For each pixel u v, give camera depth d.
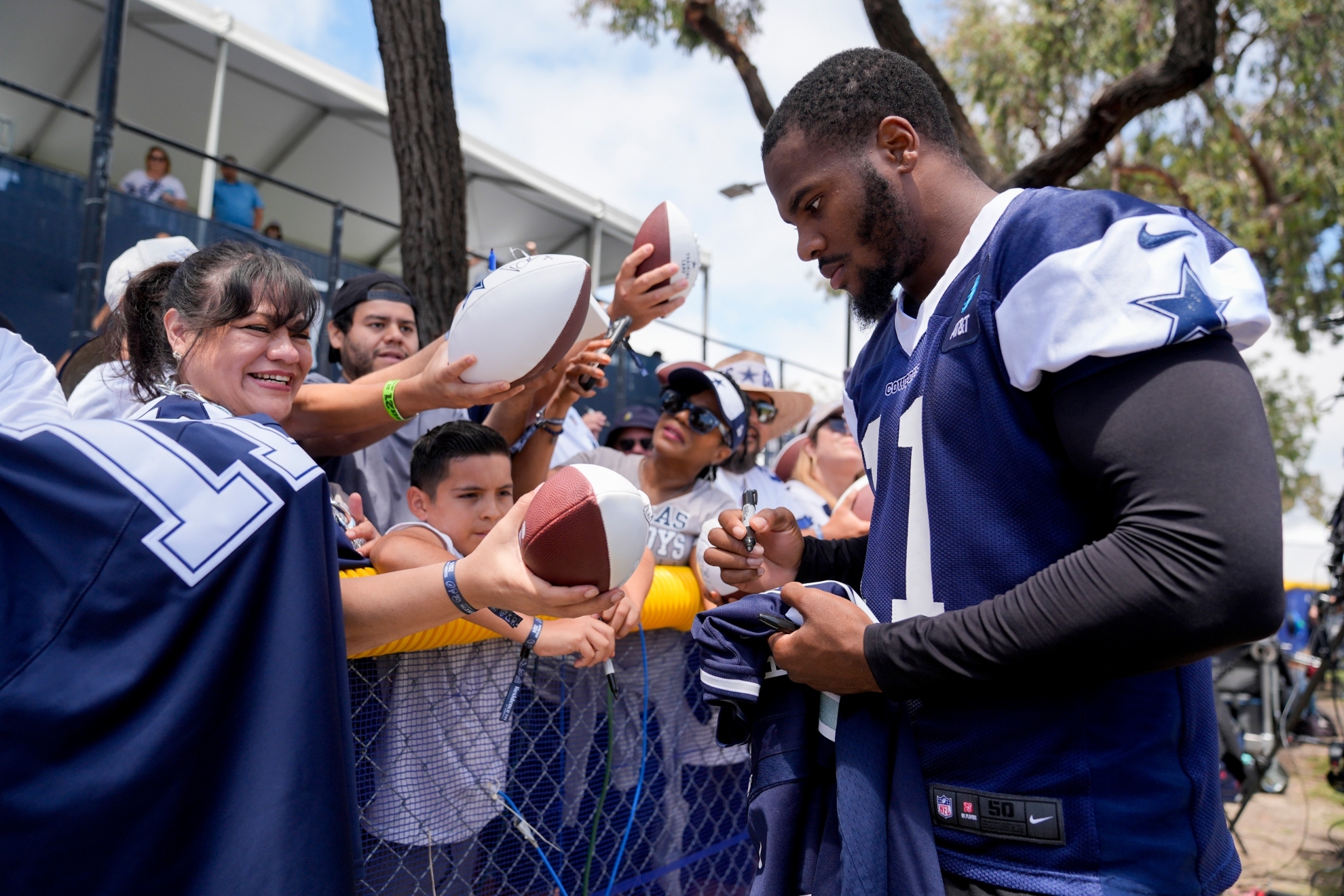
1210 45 3.84
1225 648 0.86
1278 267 12.35
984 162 4.32
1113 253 0.93
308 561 1.01
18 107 8.90
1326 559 8.86
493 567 1.14
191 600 0.93
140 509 0.94
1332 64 9.91
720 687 1.30
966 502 1.08
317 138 9.80
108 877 0.87
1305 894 3.69
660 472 2.63
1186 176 12.02
